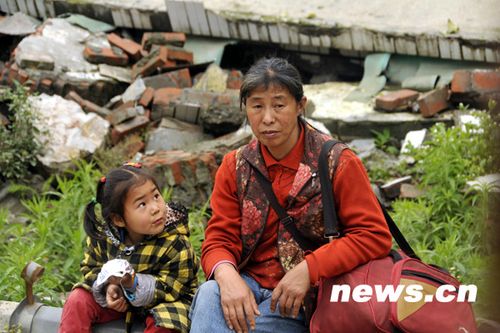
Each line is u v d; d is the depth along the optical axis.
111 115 6.90
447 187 5.78
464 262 4.80
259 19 7.65
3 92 6.75
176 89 7.08
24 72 7.13
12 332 3.68
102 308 3.48
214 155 6.15
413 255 3.44
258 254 3.44
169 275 3.42
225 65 8.08
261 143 3.39
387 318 3.04
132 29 8.16
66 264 4.92
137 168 3.38
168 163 5.94
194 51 7.82
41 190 6.29
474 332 3.04
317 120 6.96
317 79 7.91
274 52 7.94
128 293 3.31
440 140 6.17
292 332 3.30
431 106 6.84
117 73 7.43
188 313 3.40
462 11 7.53
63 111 6.68
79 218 5.35
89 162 6.48
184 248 3.45
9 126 6.43
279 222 3.35
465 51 7.21
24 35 7.98
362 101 7.20
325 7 7.79
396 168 6.35
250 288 3.35
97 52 7.53
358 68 7.80
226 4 7.89
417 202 5.98
